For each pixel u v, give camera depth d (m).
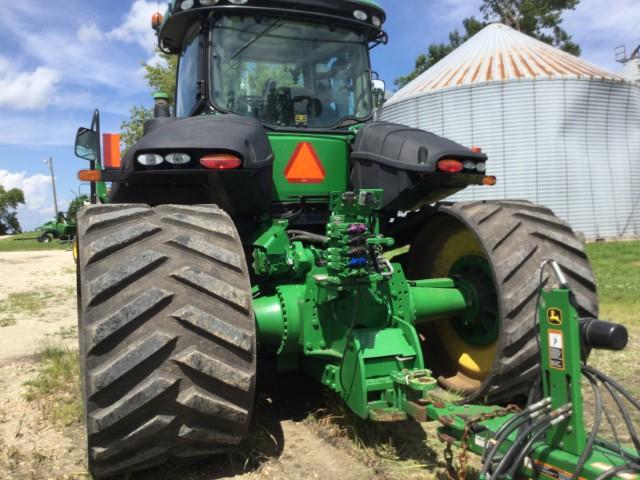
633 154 18.67
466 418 2.48
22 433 3.43
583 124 17.89
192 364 2.47
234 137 3.04
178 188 3.50
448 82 18.95
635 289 8.50
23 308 8.24
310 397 3.89
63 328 6.71
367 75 4.26
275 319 3.15
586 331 2.09
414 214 3.93
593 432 1.98
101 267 2.52
